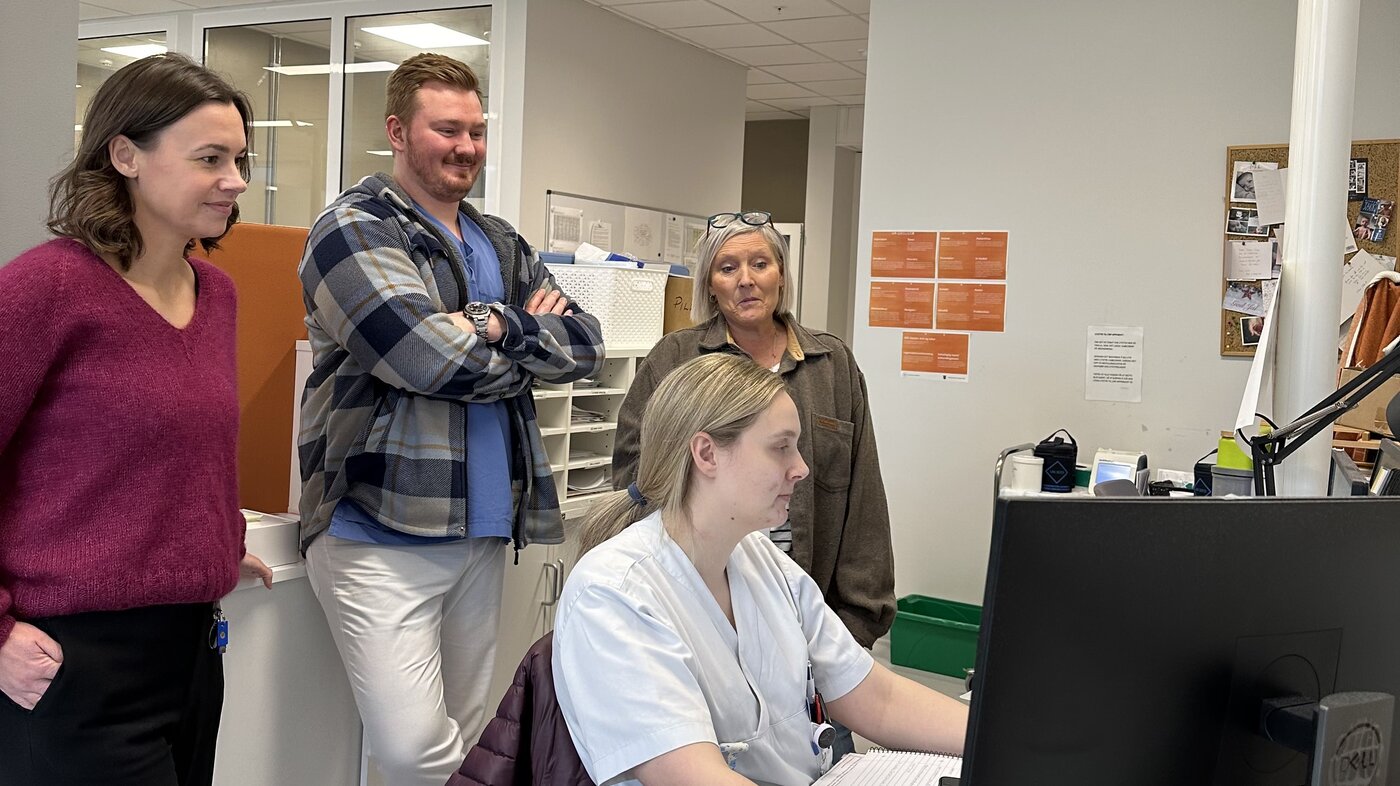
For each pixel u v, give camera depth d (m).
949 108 4.33
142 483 1.51
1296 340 1.76
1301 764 0.91
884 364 4.48
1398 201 3.60
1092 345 4.09
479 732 2.35
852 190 9.30
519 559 2.85
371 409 2.11
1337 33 1.70
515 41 5.64
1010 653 0.78
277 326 2.54
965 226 4.31
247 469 2.52
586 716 1.30
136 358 1.50
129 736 1.53
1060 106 4.12
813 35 6.57
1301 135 1.75
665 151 6.79
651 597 1.37
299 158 6.41
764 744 1.43
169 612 1.58
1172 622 0.84
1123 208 4.03
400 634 2.11
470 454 2.17
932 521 4.40
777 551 1.62
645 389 2.39
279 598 2.18
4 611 1.42
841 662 1.57
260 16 6.45
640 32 6.46
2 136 1.94
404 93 2.20
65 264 1.46
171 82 1.53
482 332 2.09
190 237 1.61
